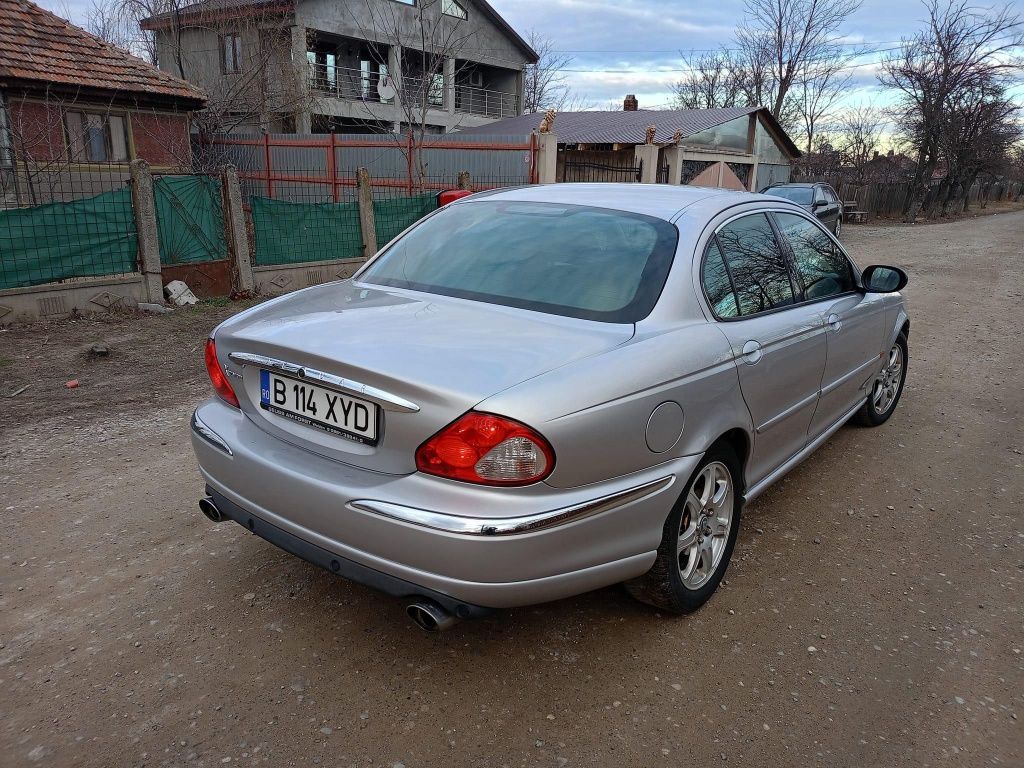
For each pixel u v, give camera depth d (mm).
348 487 2311
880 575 3369
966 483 4410
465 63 34469
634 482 2447
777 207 3771
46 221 7738
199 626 2832
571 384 2266
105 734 2299
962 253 19125
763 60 45469
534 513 2184
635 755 2285
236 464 2621
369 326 2596
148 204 8430
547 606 3037
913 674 2699
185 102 16469
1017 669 2748
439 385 2174
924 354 7590
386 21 30141
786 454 3629
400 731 2352
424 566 2209
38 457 4352
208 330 7816
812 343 3582
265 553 3348
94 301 8141
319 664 2648
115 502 3795
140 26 23172
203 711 2408
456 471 2160
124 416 5117
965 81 37750
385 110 31016
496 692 2539
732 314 3064
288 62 23422
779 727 2418
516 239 3180
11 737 2275
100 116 15578
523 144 14828
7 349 6793
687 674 2658
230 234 9312
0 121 13734
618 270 2887
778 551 3559
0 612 2877
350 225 10617
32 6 15445
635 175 19828
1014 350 7879
